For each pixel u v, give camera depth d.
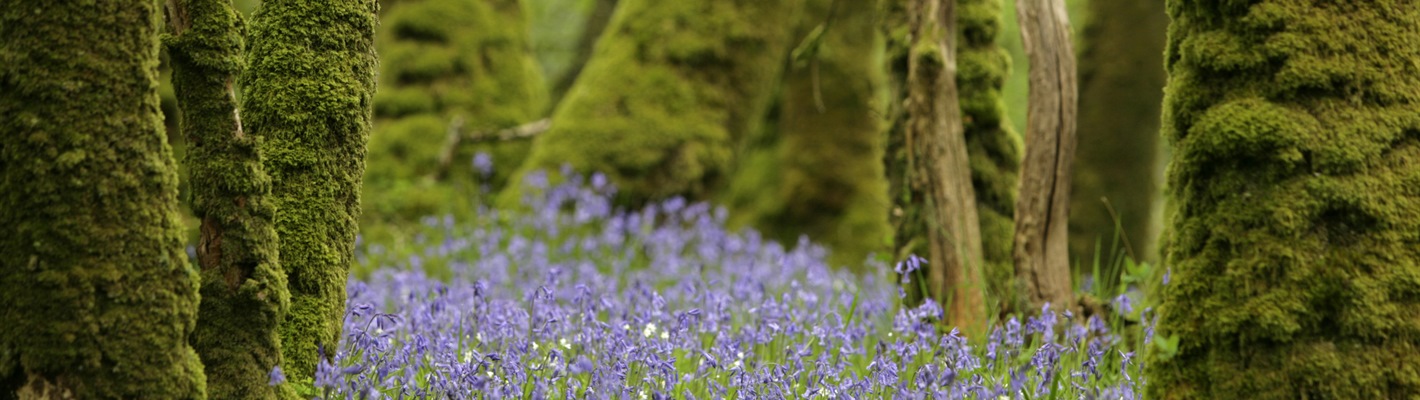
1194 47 3.60
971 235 5.29
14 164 2.77
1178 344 3.56
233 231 3.15
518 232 9.31
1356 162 3.28
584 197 9.36
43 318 2.80
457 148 10.94
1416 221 3.26
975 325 5.19
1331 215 3.30
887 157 5.84
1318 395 3.25
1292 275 3.31
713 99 10.39
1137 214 10.20
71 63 2.77
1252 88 3.46
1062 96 5.10
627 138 10.14
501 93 11.48
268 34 3.54
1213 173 3.52
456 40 11.33
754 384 3.85
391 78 11.25
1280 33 3.40
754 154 13.14
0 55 2.77
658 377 3.85
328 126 3.51
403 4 11.43
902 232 5.55
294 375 3.42
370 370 3.93
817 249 9.13
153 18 2.88
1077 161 10.34
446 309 4.90
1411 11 3.38
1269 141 3.36
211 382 3.12
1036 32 5.09
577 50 20.14
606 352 4.10
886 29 5.88
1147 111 10.22
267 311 3.19
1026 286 5.18
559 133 10.30
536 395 3.61
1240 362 3.40
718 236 9.09
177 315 2.94
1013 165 5.91
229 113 3.15
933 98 5.29
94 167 2.79
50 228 2.78
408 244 9.39
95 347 2.83
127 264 2.85
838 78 12.32
